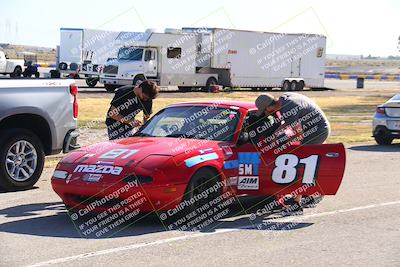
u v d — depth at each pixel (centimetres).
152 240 654
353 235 693
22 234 667
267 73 4041
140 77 3534
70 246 621
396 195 934
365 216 791
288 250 625
